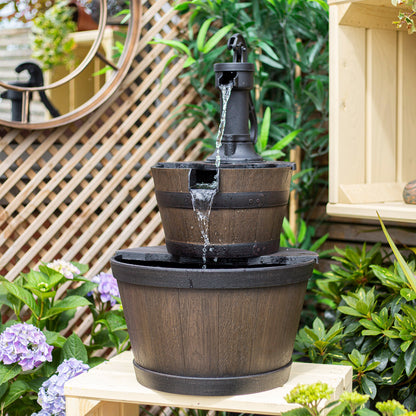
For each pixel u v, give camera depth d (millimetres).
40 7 2422
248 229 1484
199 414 2080
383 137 2178
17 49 2498
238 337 1410
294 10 2584
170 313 1407
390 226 2465
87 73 2488
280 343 1483
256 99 2693
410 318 1810
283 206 1563
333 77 2041
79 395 1542
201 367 1429
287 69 2701
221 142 1595
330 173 2068
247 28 2594
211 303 1379
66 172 2357
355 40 2072
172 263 1650
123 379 1592
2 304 2133
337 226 2689
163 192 1521
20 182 2301
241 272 1367
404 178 2246
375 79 2135
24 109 2203
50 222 2506
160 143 2666
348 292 2004
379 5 2041
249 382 1451
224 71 1564
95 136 2428
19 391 1896
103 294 2209
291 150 2682
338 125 2043
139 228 2646
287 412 1303
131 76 2496
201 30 2465
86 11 2418
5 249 2348
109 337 2182
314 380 1560
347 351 1988
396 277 1909
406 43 2211
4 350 1819
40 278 2055
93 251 2441
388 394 1898
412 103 2252
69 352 1962
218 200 1439
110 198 2611
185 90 2684
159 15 2711
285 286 1434
